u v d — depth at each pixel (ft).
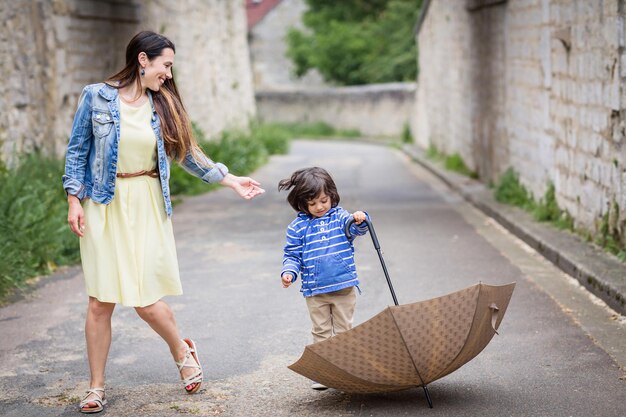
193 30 67.72
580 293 22.47
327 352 13.39
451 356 13.69
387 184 56.95
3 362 17.61
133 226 14.66
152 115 14.80
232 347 18.43
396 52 145.79
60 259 28.04
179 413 14.47
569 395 14.70
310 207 14.92
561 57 31.91
